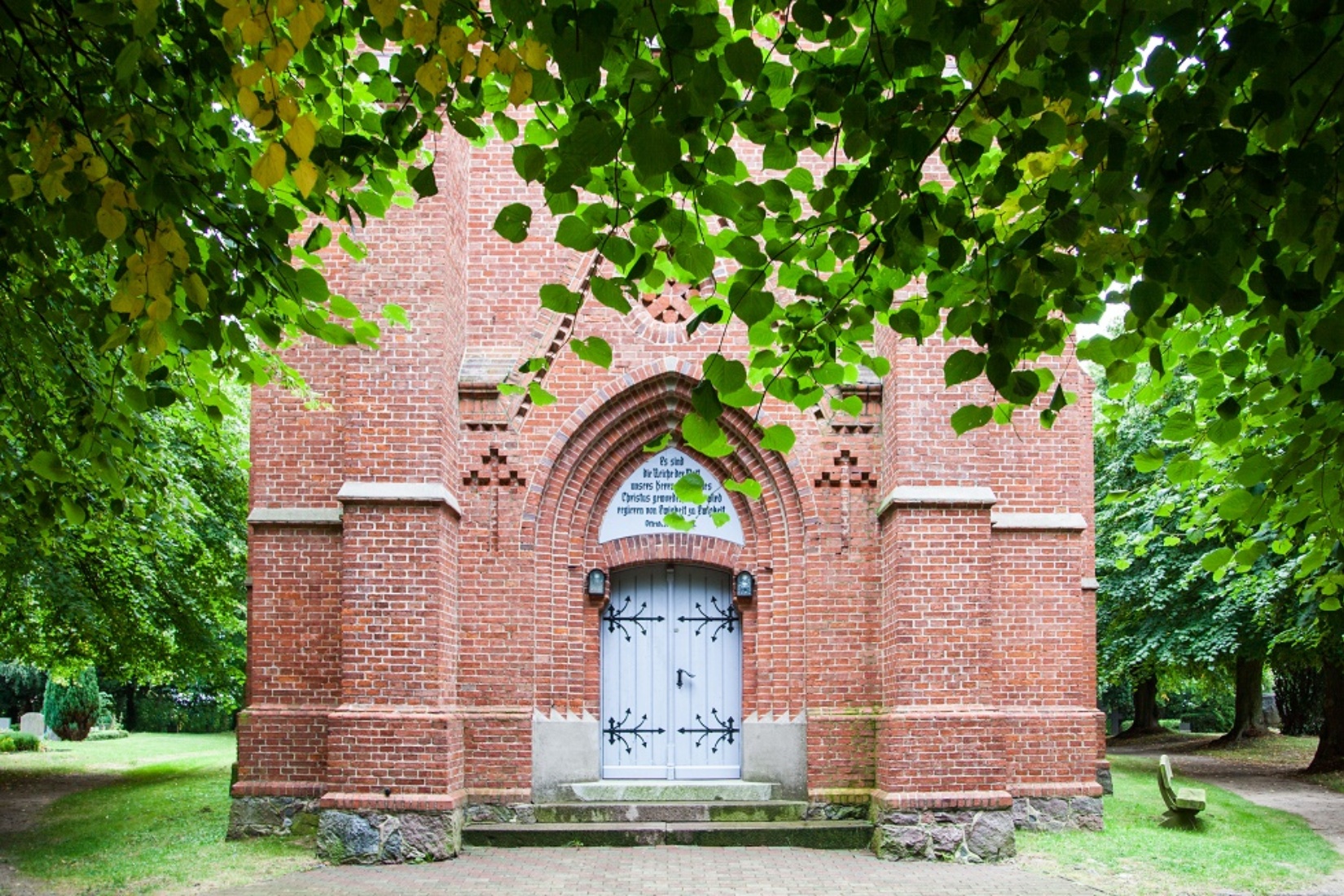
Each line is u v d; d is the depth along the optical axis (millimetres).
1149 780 21391
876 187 5734
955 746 13328
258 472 14469
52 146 5461
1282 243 5258
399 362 13945
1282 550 8555
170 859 12883
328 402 14570
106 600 19328
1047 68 5805
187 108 6434
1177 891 11562
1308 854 13609
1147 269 5262
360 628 13461
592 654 15172
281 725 14094
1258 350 7461
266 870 12320
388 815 12953
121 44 6012
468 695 14500
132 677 25141
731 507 15375
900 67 5586
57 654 22969
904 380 14078
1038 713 14758
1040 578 14977
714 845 13672
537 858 12992
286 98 4938
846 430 15109
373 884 11641
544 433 15055
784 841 13672
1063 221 5648
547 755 14570
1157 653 24609
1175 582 23547
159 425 14164
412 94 6410
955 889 11516
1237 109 4969
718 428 6293
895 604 13758
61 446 9008
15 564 15133
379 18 5285
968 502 13766
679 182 6039
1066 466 15172
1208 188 5508
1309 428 6723
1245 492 7430
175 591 20797
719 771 15172
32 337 7723
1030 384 5875
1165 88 5410
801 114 6039
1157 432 24219
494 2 5488
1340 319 5254
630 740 15211
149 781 21375
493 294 15312
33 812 17500
